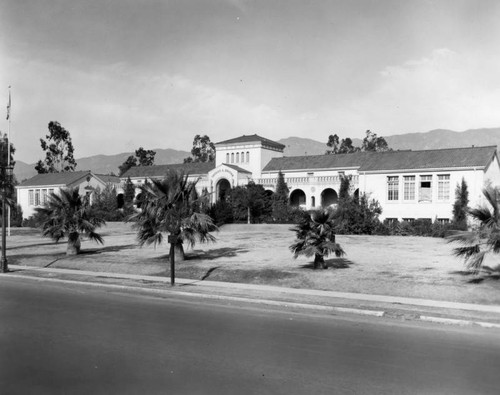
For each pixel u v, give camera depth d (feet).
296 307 45.60
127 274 68.74
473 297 47.47
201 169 234.38
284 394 22.26
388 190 155.74
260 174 215.72
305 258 74.59
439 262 68.03
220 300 49.73
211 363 27.02
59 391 22.63
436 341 32.50
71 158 359.25
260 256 78.84
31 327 36.22
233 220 176.86
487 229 51.11
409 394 22.35
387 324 38.04
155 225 74.59
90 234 87.92
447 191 145.48
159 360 27.55
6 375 24.97
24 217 248.73
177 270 68.23
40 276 68.08
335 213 62.85
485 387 23.31
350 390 22.82
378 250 85.40
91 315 41.19
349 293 51.37
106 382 23.84
